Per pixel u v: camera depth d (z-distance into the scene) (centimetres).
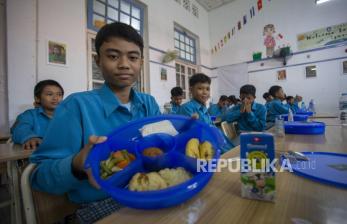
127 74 66
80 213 59
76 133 59
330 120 200
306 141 94
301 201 38
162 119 57
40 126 163
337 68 438
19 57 205
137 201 35
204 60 563
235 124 221
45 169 51
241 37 546
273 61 507
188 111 157
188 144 48
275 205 37
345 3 425
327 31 445
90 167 42
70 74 244
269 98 361
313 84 462
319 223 31
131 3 350
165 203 36
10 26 200
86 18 276
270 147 40
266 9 509
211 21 588
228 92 571
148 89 378
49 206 60
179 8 468
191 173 43
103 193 63
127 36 63
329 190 42
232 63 562
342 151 74
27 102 210
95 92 70
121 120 69
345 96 285
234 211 36
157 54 397
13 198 94
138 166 45
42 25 221
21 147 123
